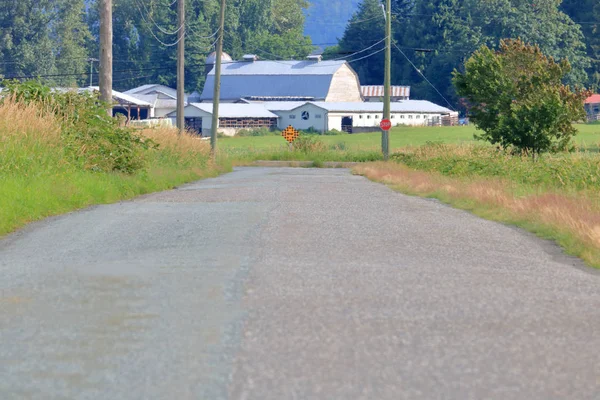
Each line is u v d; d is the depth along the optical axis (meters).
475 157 100.56
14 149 58.00
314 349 20.00
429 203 63.03
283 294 26.12
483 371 18.67
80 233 41.53
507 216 51.84
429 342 20.92
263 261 32.12
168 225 44.03
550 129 107.12
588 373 18.78
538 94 113.56
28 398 16.59
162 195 67.31
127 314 23.47
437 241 39.62
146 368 18.47
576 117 109.94
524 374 18.58
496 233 44.44
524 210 51.59
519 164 84.06
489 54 118.94
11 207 45.84
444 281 29.09
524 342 21.23
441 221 48.94
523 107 109.06
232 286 27.27
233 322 22.48
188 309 24.02
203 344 20.34
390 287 27.64
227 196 64.38
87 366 18.66
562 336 21.97
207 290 26.66
